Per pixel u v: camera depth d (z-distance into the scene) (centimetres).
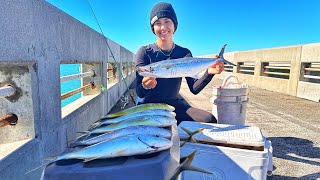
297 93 855
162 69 242
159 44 302
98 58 431
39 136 206
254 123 483
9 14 160
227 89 296
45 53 216
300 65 839
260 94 916
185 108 295
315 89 759
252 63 1274
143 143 119
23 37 178
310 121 503
